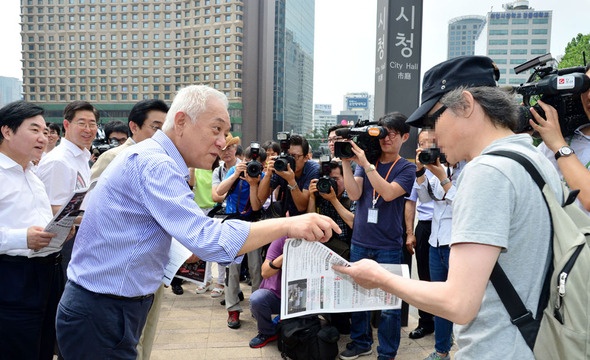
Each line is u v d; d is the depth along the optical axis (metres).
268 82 73.62
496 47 91.81
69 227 1.96
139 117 2.47
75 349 1.37
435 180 2.90
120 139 4.86
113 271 1.33
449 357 2.70
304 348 2.68
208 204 4.45
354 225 2.84
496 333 0.94
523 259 0.93
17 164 1.98
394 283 1.02
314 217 1.24
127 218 1.32
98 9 74.31
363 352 2.84
